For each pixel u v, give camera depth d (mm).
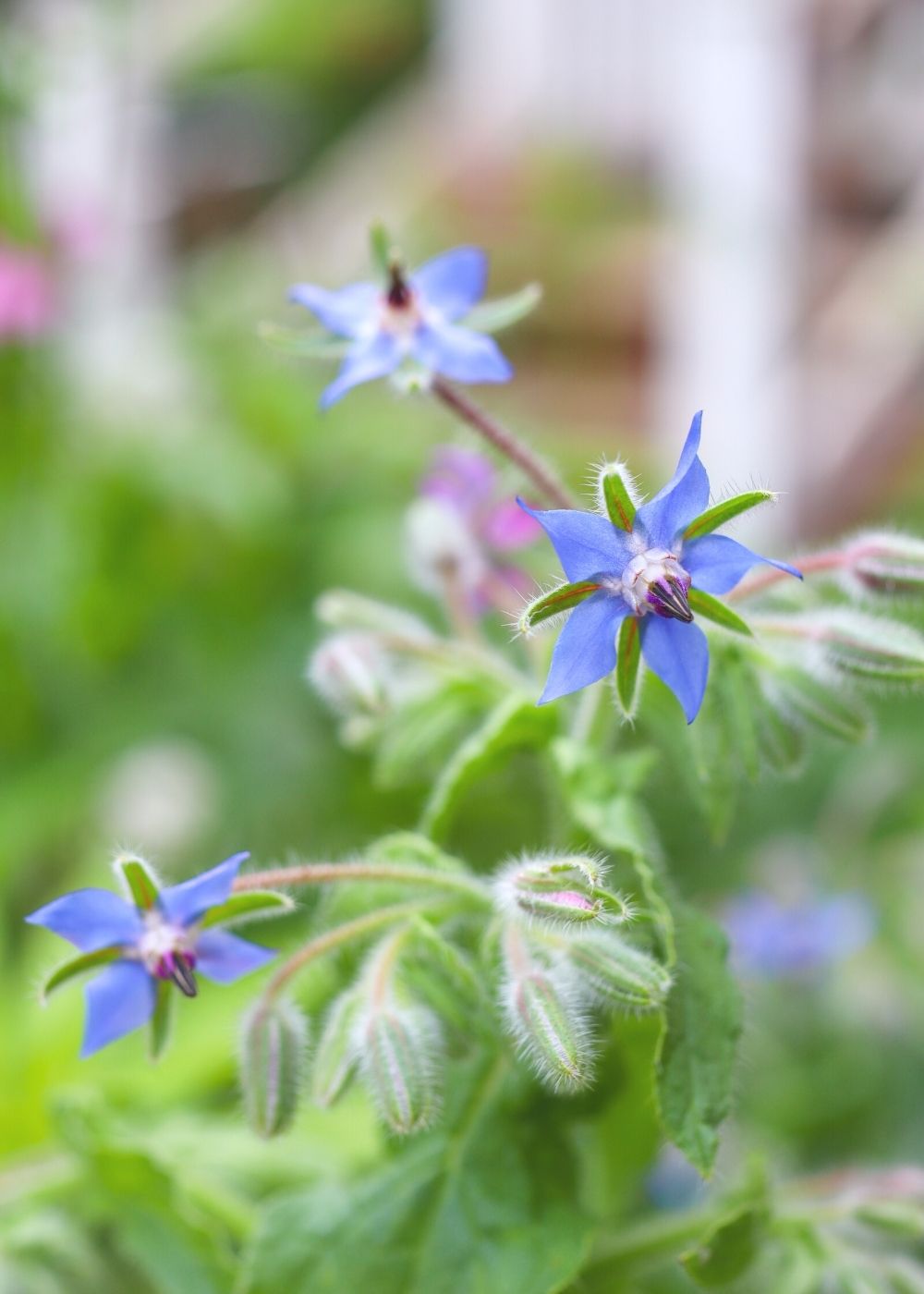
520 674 373
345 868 331
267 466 587
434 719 366
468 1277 338
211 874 317
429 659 369
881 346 637
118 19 704
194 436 587
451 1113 347
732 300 664
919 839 562
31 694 582
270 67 1002
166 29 958
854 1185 365
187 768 564
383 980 330
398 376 343
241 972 321
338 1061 327
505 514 389
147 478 582
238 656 582
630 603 306
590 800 342
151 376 606
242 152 979
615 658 307
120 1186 366
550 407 711
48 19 687
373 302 350
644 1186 421
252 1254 342
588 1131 363
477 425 350
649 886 327
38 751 578
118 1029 319
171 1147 391
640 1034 353
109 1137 364
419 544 389
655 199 773
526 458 350
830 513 647
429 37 1044
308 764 560
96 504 591
